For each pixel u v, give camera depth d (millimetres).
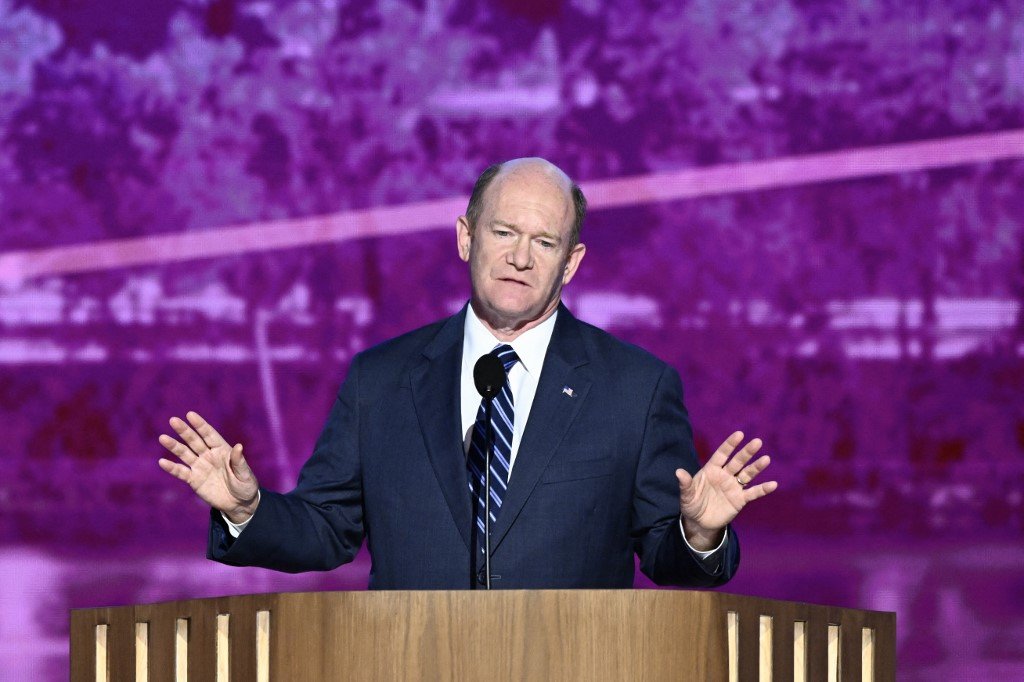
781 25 37031
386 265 37469
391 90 37125
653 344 37500
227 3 37062
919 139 37312
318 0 36969
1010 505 37344
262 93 37188
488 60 37062
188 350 37500
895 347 37594
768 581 26516
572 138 37125
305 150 37250
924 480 37656
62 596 24438
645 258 37344
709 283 37406
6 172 37281
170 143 37312
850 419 37656
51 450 37625
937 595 24812
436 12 36969
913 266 37531
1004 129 37219
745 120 37125
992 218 37469
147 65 37188
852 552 31344
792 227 37344
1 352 37469
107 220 37406
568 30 36906
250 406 37562
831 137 37250
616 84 37062
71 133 37312
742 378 37531
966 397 37688
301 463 37562
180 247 37375
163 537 33906
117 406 37625
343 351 37531
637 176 37188
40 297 37500
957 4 37125
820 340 37531
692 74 37000
